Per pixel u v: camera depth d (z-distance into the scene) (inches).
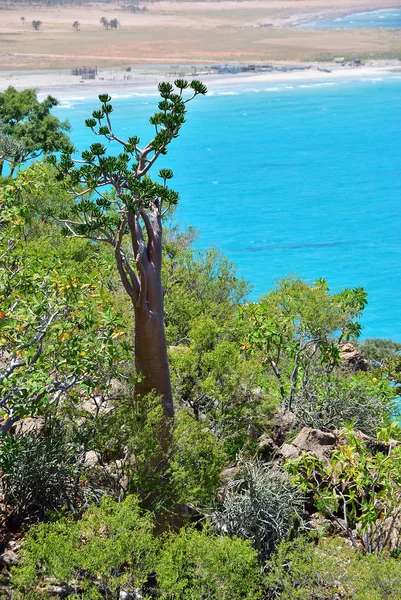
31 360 492.4
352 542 497.0
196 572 391.9
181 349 697.6
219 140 6781.5
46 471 487.5
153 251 534.3
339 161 5797.2
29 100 2507.4
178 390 648.4
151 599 409.7
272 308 771.4
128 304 728.3
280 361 811.4
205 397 662.5
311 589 408.2
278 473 530.6
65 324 492.4
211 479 498.0
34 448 491.8
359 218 4158.5
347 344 1046.4
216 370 635.5
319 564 414.3
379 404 757.3
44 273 542.9
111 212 804.0
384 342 1496.1
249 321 756.6
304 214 4232.3
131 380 538.9
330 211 4306.1
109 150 5423.2
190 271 933.8
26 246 623.2
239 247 3575.3
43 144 2385.6
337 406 720.3
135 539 388.5
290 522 498.9
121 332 514.6
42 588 409.1
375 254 3479.3
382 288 3006.9
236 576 388.2
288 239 3715.6
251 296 2815.0
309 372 771.4
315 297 757.3
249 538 481.4
